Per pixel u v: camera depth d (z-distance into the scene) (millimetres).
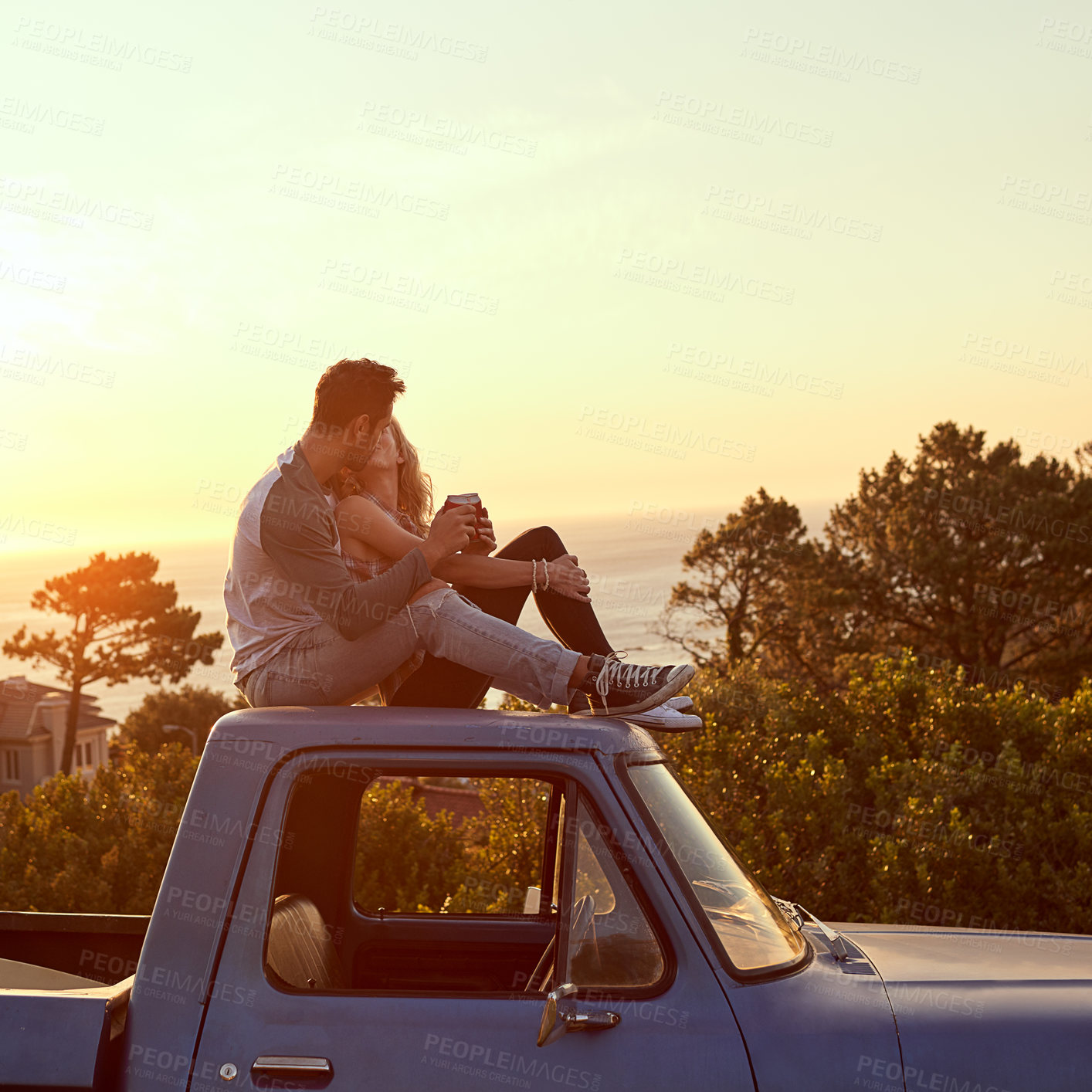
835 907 7125
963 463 34562
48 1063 2273
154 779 10758
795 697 9156
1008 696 8266
